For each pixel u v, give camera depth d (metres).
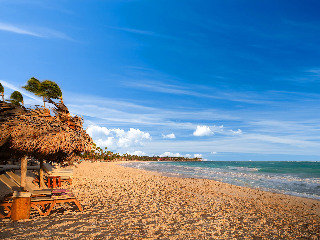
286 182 21.28
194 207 9.11
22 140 6.11
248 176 27.23
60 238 5.00
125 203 9.01
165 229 6.14
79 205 7.33
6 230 5.30
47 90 9.03
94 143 7.70
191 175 26.88
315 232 6.98
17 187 7.34
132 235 5.50
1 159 6.87
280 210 9.87
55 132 6.51
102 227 5.91
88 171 24.69
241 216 8.25
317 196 13.89
